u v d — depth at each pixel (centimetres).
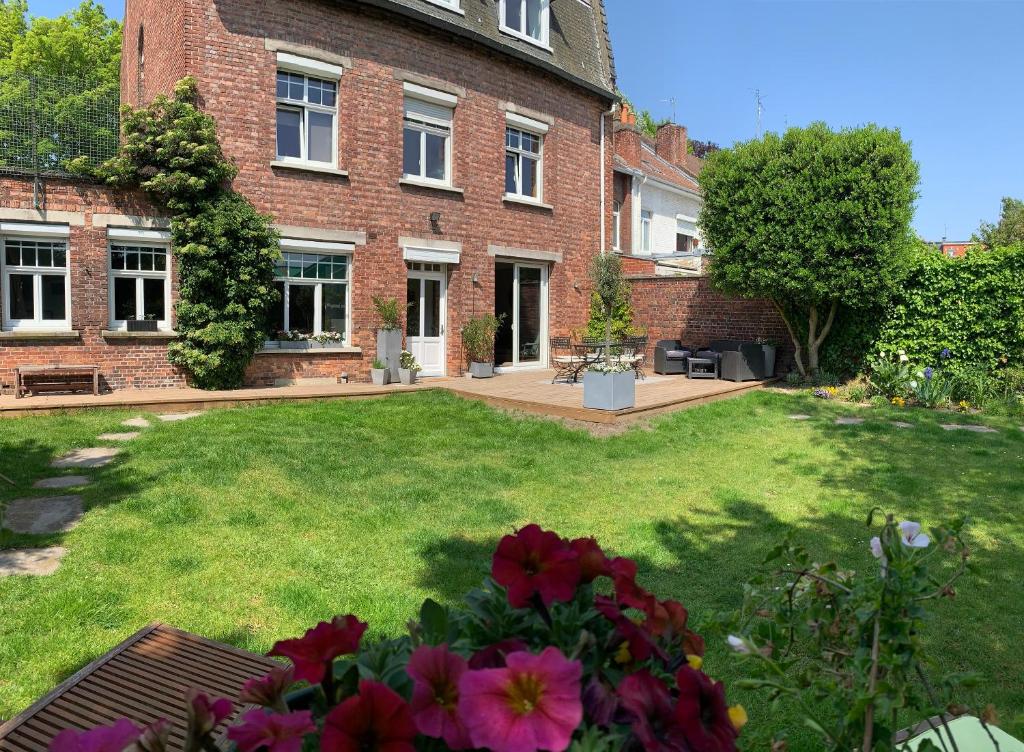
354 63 1357
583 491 712
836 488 740
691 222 2612
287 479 707
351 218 1371
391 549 530
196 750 118
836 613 200
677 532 591
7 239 1123
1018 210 3353
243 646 375
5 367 1116
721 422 1104
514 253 1634
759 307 1639
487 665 136
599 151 1841
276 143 1305
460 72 1509
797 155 1319
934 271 1379
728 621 209
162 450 801
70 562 478
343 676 139
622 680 134
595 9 1933
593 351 1573
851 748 175
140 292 1221
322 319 1377
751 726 310
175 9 1234
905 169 1275
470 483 727
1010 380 1284
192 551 507
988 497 710
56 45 2845
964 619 430
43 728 250
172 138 1154
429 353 1536
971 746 225
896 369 1348
